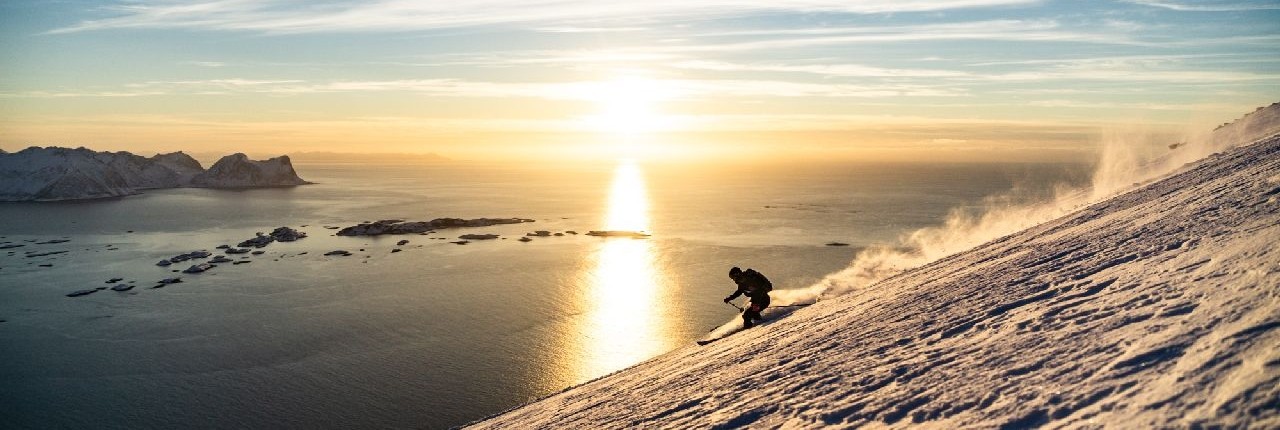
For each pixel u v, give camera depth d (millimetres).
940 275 12648
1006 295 8094
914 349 6996
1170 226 9219
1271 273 5102
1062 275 8211
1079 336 5441
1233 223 7816
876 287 14977
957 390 5191
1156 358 4383
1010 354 5625
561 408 12188
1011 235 17141
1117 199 17188
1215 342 4234
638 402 9672
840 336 9273
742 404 7160
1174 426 3404
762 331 14031
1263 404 3242
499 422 13680
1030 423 4160
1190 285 5734
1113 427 3674
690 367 11750
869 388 6098
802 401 6422
